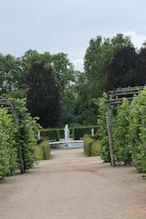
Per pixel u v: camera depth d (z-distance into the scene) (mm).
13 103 17922
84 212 7691
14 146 17703
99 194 9680
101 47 63188
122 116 17391
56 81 71938
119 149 17781
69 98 73562
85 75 64500
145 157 12258
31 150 18297
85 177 13531
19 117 18109
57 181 12766
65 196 9625
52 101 61625
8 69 70500
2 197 10070
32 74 62125
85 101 64625
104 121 19750
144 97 11922
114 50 60531
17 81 71250
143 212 7480
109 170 15922
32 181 13352
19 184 12672
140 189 10258
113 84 51750
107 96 18750
